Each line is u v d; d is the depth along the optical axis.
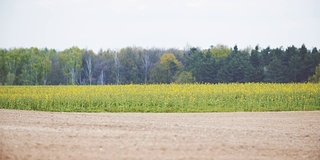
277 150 23.17
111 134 27.17
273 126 34.53
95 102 52.91
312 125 35.75
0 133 27.11
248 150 22.69
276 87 66.00
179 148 22.45
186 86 68.69
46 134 26.92
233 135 28.05
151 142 24.14
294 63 128.25
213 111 49.62
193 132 28.86
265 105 53.62
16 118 37.50
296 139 27.53
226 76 130.38
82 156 20.23
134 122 35.03
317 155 22.34
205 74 133.50
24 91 65.75
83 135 26.61
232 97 56.69
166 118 39.75
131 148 22.27
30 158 19.73
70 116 40.69
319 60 127.75
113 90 61.75
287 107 52.66
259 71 130.00
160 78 142.00
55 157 19.98
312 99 55.97
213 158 20.28
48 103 52.19
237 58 135.88
